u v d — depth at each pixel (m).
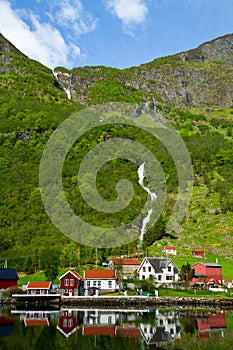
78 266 138.62
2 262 136.75
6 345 55.19
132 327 68.19
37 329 65.94
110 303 100.38
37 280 123.94
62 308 94.44
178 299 101.94
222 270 140.75
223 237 176.00
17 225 166.88
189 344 56.59
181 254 159.00
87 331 64.88
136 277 125.88
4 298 102.75
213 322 73.50
